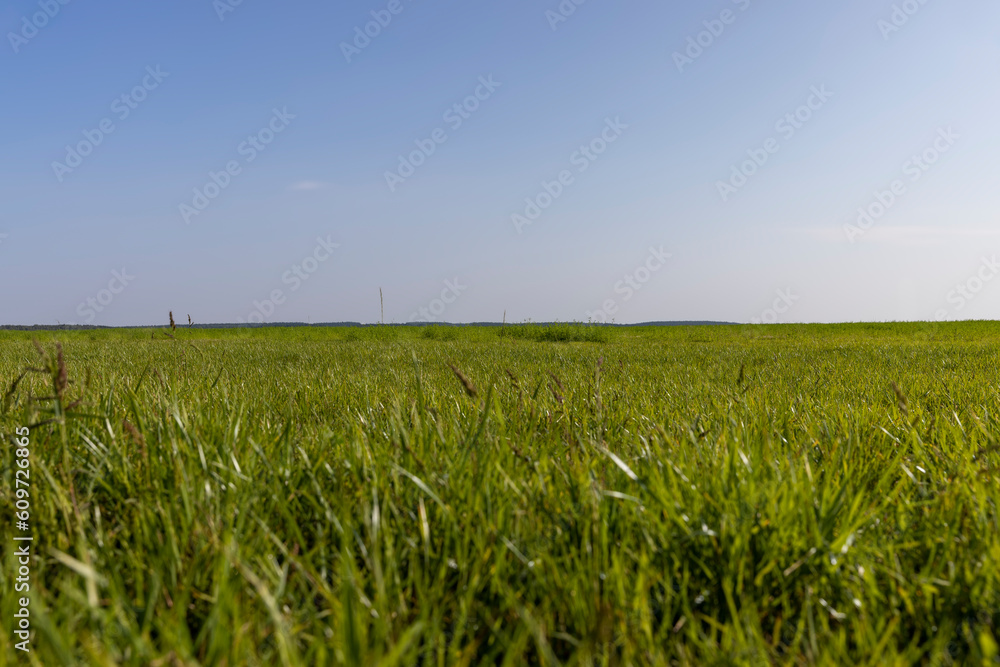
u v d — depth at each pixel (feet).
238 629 3.46
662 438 7.70
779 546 4.67
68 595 3.70
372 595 4.19
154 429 7.17
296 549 4.68
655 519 4.86
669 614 4.01
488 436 7.21
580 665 3.27
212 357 23.72
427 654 3.41
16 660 3.39
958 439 7.86
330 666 3.34
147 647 3.21
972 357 26.55
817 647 3.85
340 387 13.50
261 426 8.19
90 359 23.24
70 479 5.19
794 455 7.18
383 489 5.66
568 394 10.15
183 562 4.53
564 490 5.73
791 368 21.67
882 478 6.10
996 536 4.69
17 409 7.75
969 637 3.82
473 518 5.06
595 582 4.01
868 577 4.29
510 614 4.08
